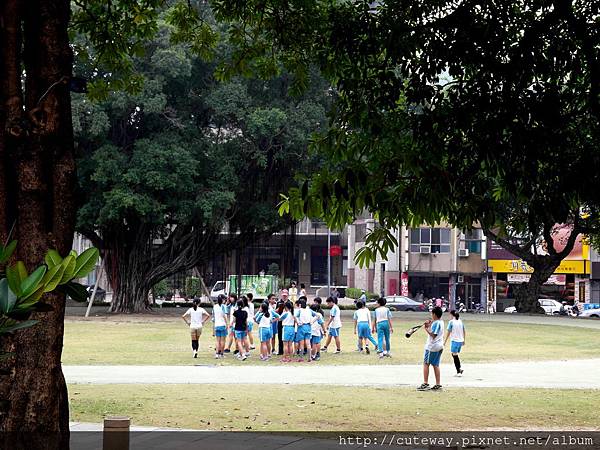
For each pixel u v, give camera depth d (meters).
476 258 70.62
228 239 52.25
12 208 7.77
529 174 10.95
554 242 68.31
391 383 19.66
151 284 51.03
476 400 16.86
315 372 22.11
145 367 22.95
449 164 11.53
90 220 45.88
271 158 49.34
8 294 3.94
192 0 44.62
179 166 43.62
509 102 11.05
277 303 28.38
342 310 59.34
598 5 11.88
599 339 36.53
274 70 16.38
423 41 11.72
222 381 19.69
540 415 15.06
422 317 50.66
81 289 4.30
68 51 8.19
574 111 11.74
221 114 45.28
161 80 44.38
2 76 7.65
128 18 15.05
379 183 11.23
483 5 11.58
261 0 14.99
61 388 7.84
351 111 12.04
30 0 8.07
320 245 85.56
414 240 71.06
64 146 8.03
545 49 12.08
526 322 47.47
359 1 12.70
